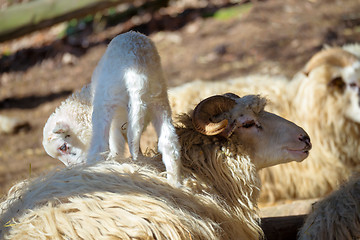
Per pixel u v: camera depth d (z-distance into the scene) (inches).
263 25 561.0
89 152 167.8
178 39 561.9
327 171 295.6
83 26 621.3
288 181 292.4
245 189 178.9
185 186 167.2
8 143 413.7
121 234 136.5
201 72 484.4
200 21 595.2
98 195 146.9
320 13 573.3
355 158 297.3
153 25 599.8
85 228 135.6
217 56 511.2
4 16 517.0
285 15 577.9
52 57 575.5
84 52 573.9
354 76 286.5
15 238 133.8
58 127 193.6
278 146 184.4
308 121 297.6
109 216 139.9
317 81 294.2
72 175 157.6
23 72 560.7
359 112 286.2
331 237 182.9
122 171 161.2
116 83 163.6
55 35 619.2
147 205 147.5
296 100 303.7
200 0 647.1
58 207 141.8
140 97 161.9
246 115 179.6
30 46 605.3
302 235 188.9
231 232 169.0
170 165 164.1
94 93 173.8
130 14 626.8
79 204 141.6
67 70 546.0
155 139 287.9
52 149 200.5
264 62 484.4
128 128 164.7
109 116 165.9
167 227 143.9
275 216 215.6
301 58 482.0
